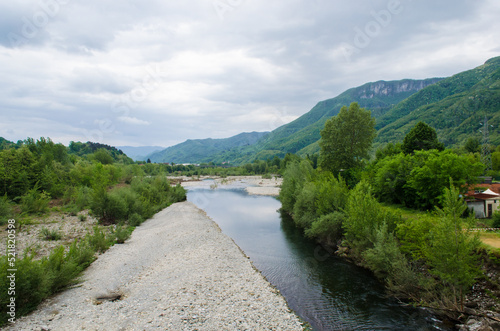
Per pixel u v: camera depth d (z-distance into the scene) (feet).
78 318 47.29
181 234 113.09
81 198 168.55
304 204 129.08
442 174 100.17
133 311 50.90
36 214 141.69
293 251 98.37
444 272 53.01
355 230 80.64
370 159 214.28
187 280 66.39
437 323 51.98
